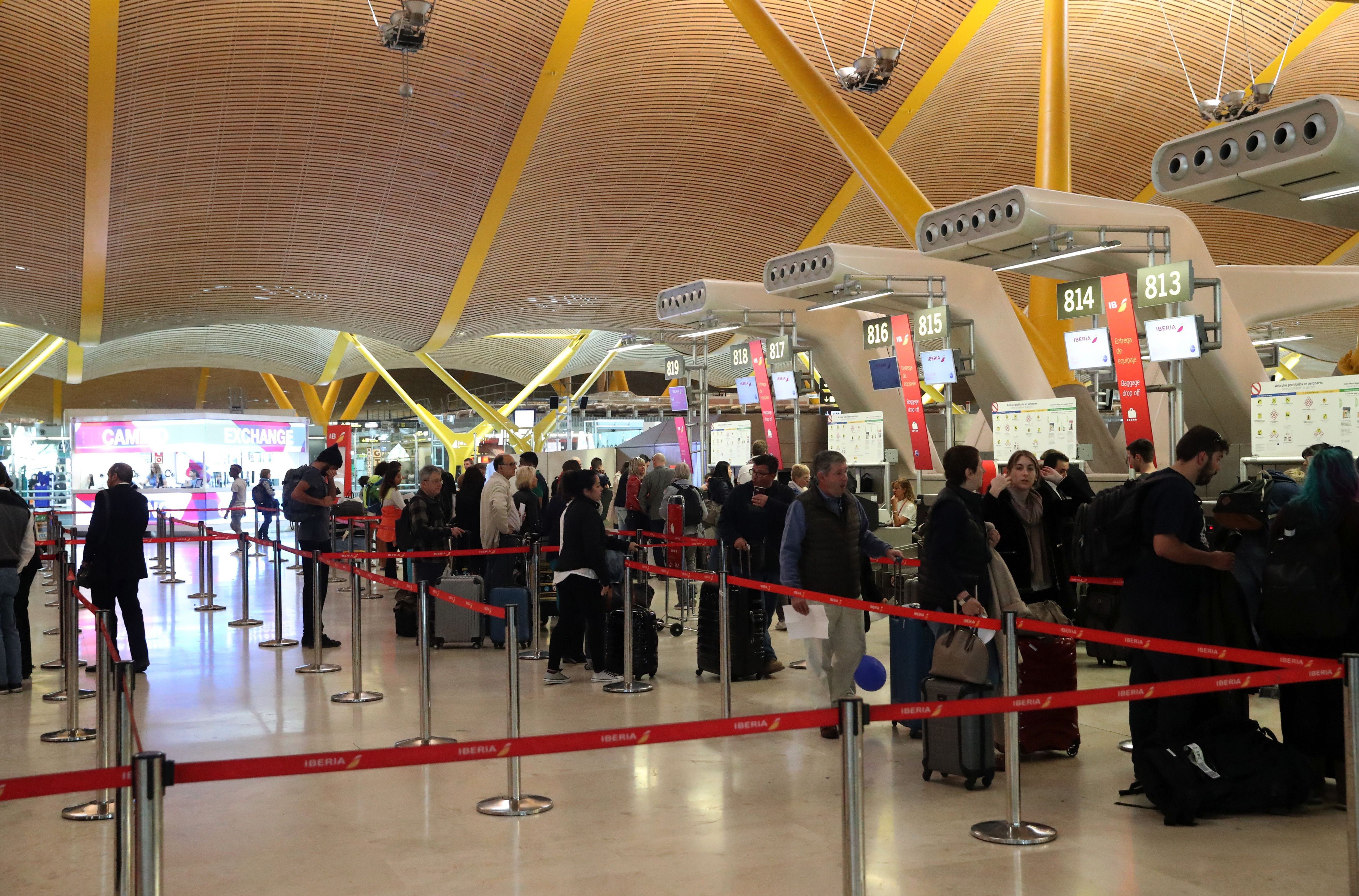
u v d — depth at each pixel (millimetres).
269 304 33125
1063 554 8656
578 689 8695
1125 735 6969
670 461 26797
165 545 21891
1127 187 30844
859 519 7090
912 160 29234
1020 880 4363
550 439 45656
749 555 9023
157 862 2885
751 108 27156
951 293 15961
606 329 39438
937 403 35031
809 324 19203
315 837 5055
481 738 7016
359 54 23281
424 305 33250
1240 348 14219
